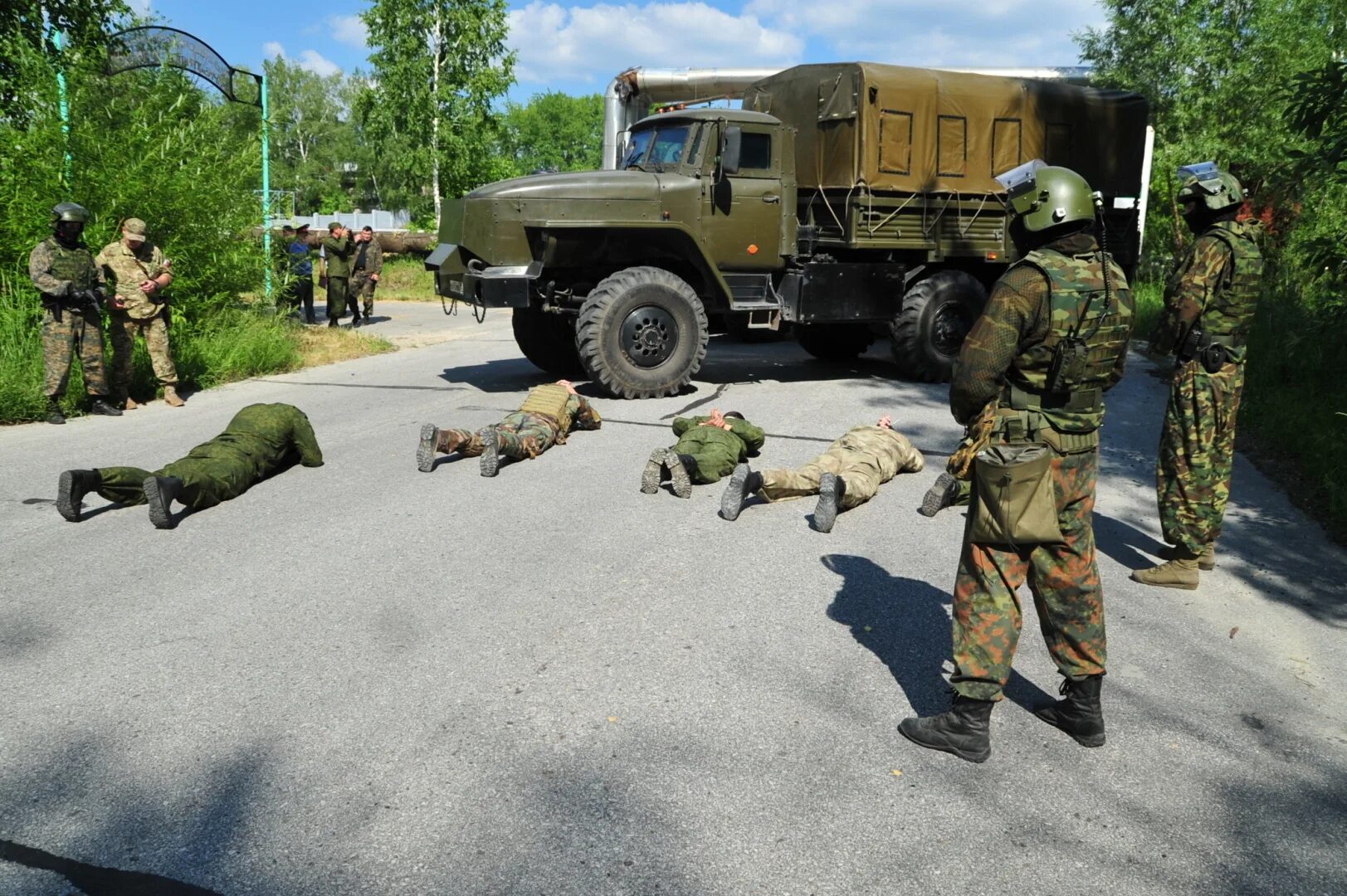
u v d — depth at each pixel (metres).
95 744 2.93
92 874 2.35
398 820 2.58
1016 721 3.22
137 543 4.75
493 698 3.25
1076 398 2.85
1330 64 6.84
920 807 2.70
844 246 9.63
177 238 10.40
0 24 10.55
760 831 2.56
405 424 7.60
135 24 11.96
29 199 9.24
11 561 4.48
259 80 13.70
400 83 32.06
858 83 9.26
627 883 2.35
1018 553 2.89
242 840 2.48
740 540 4.91
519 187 8.50
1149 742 3.11
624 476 6.07
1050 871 2.45
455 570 4.41
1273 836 2.63
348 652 3.57
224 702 3.19
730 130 8.70
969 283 9.92
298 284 13.73
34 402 7.68
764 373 10.60
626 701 3.24
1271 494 6.04
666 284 8.62
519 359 11.45
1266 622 4.12
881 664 3.57
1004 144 10.05
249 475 5.61
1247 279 4.29
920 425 7.76
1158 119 17.28
